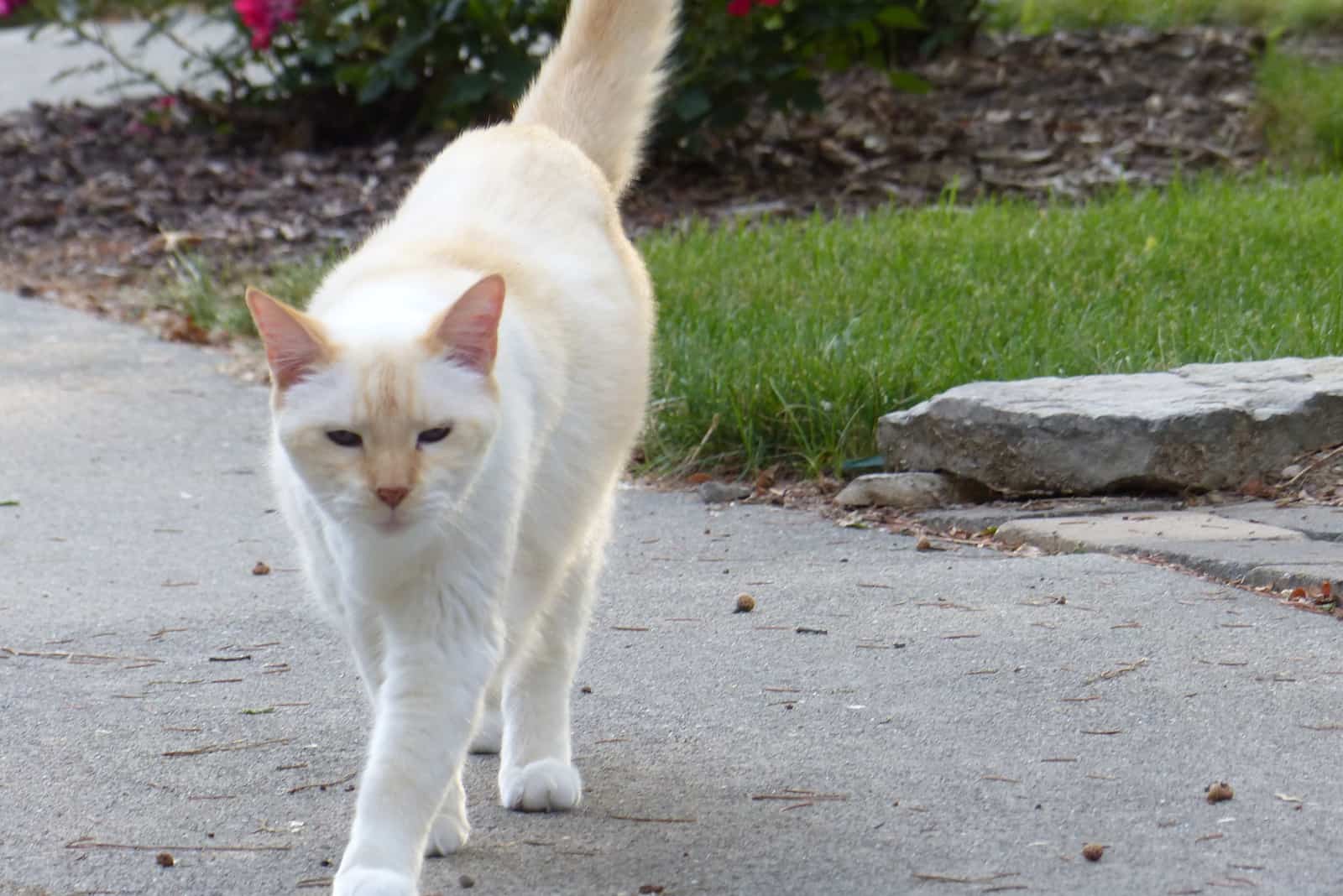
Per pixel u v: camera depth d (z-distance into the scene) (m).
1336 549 5.73
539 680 4.30
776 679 4.93
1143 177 12.65
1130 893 3.53
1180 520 6.22
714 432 7.56
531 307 4.01
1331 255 9.19
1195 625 5.17
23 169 14.37
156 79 15.09
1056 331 8.04
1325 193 11.07
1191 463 6.53
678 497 7.22
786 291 9.10
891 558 6.18
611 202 4.79
